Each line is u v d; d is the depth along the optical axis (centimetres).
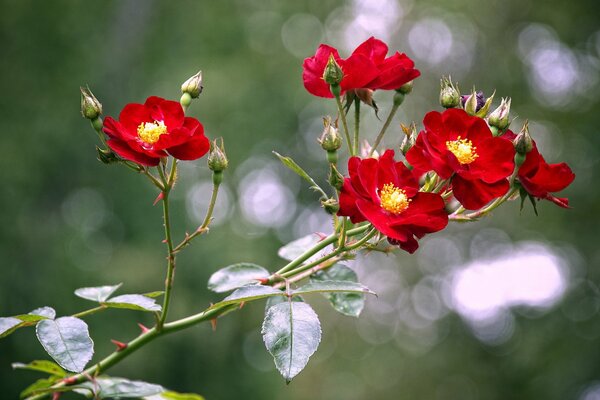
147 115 198
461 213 207
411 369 1337
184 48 1270
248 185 1510
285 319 173
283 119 1391
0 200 983
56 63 1112
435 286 1450
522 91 1099
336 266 234
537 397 994
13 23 1095
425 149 181
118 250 1076
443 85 205
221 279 217
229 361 1148
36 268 995
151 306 190
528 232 1145
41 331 178
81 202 1136
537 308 1106
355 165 183
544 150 1061
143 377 1024
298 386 1388
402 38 1368
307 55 1475
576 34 1050
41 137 1045
